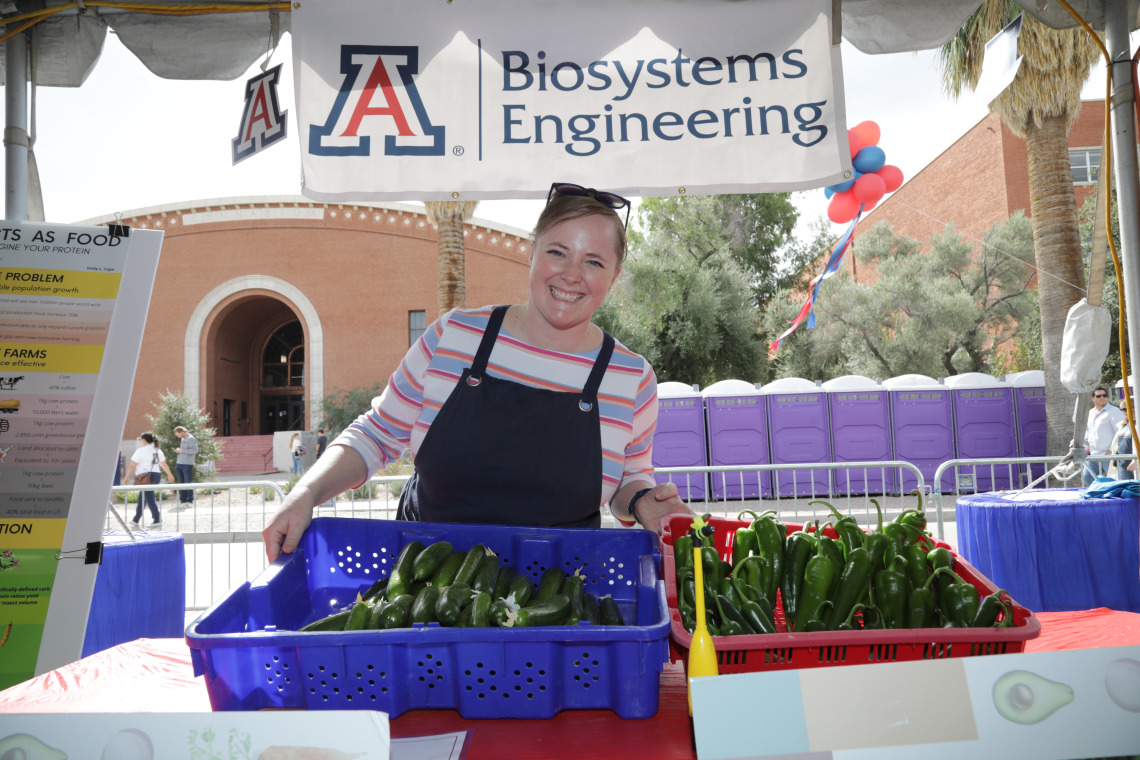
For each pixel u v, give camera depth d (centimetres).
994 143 2814
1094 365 350
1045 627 192
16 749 90
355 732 90
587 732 130
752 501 1459
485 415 221
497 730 131
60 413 282
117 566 439
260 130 300
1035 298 2358
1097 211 309
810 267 2864
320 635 129
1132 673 98
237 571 895
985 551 555
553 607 150
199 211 3073
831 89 306
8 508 277
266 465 3098
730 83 309
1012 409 1473
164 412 2511
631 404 229
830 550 170
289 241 3084
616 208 220
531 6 306
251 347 3869
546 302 213
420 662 135
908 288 2336
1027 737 95
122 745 91
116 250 292
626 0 306
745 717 95
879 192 414
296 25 298
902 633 129
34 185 302
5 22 283
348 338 3055
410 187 305
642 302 2347
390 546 200
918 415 1473
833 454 1473
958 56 1095
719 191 310
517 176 308
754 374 2423
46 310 284
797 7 305
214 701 132
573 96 309
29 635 274
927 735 95
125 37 303
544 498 223
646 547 198
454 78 306
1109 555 523
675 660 162
